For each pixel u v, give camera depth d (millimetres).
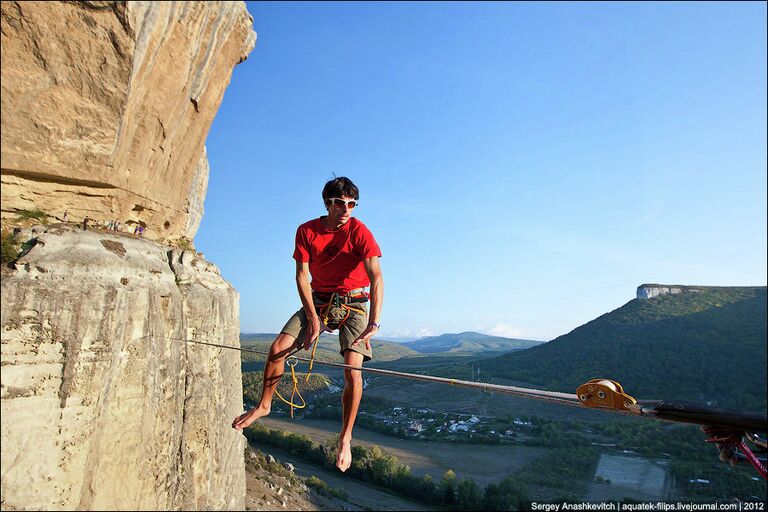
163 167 11672
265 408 4465
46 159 8398
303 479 55906
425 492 73625
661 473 89875
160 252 11461
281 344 4434
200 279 13227
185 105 11562
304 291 4336
